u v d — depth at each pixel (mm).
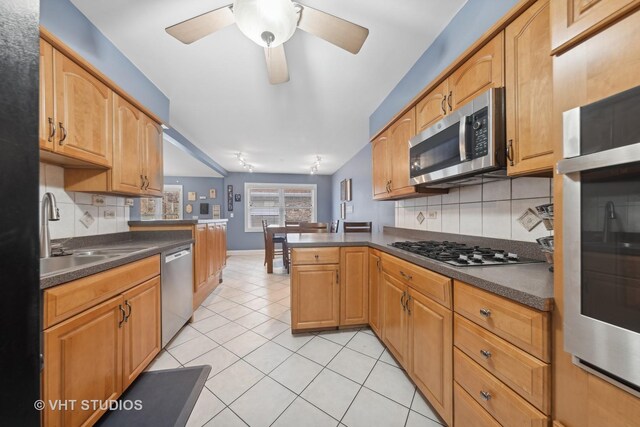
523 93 976
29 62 359
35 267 357
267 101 2699
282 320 2357
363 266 2074
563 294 665
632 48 541
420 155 1645
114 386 1258
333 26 1334
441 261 1206
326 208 7086
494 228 1491
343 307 2061
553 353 697
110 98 1659
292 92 2512
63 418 959
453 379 1062
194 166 5230
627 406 553
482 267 1078
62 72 1293
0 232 327
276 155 4938
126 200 2385
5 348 330
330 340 1956
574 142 627
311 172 6730
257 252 6637
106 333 1205
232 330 2150
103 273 1193
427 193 1872
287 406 1287
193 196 6445
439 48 1743
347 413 1238
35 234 360
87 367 1082
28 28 360
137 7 1503
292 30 1207
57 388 938
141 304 1514
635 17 539
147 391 1402
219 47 1845
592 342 600
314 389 1411
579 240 627
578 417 640
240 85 2367
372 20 1613
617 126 556
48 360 905
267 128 3498
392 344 1636
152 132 2189
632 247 544
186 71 2143
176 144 3637
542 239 1013
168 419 1211
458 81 1335
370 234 2861
